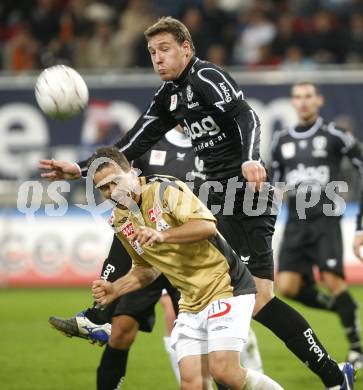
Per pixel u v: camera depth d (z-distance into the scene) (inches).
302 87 1309.1
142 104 2039.9
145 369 1168.2
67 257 1975.9
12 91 2046.0
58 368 1178.0
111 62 2327.8
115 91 2038.6
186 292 768.9
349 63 2374.5
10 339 1396.4
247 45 2427.4
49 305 1715.1
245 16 2522.1
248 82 2011.6
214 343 742.5
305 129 1315.2
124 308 887.7
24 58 2353.6
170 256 756.0
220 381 743.7
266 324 878.4
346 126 2001.7
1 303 1755.7
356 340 1189.1
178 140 990.4
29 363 1212.5
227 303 749.3
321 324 1523.1
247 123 837.8
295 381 1072.8
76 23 2454.5
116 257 922.7
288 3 2605.8
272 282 894.4
